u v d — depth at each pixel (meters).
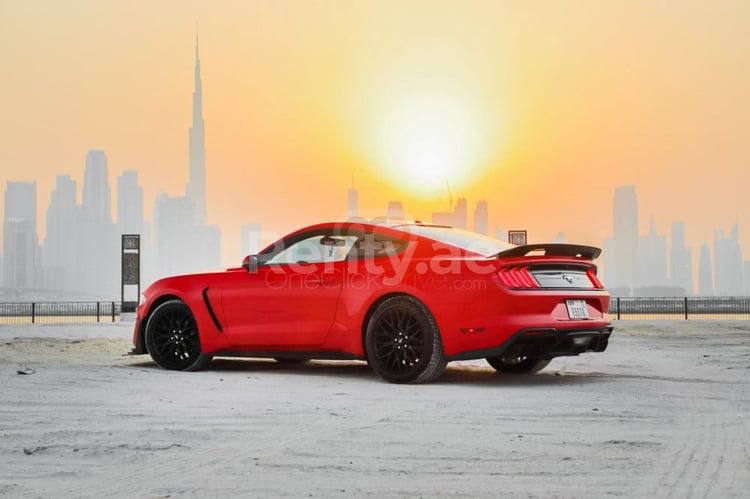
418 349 7.36
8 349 12.02
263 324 8.16
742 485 3.89
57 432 5.12
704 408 6.05
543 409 5.98
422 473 4.11
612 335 15.07
